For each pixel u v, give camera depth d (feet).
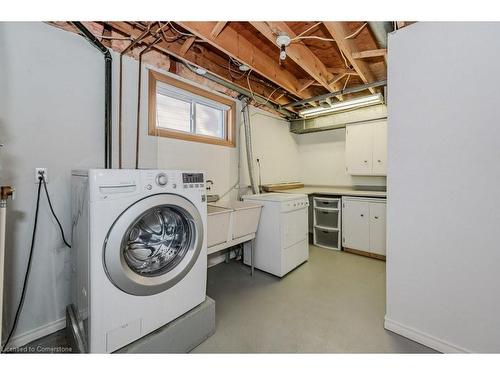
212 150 9.41
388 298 5.46
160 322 4.47
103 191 3.78
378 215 10.23
